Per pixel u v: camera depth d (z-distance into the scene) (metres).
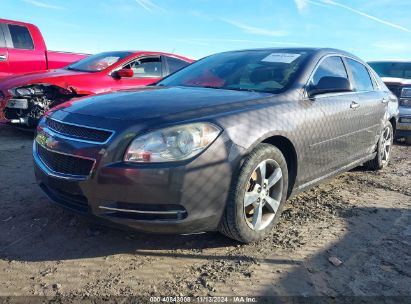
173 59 8.53
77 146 2.87
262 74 3.99
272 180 3.29
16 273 2.75
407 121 7.79
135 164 2.70
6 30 8.58
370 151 5.18
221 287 2.67
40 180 3.26
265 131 3.12
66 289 2.60
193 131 2.78
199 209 2.82
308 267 2.95
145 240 3.28
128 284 2.68
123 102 3.24
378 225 3.76
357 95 4.59
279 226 3.65
